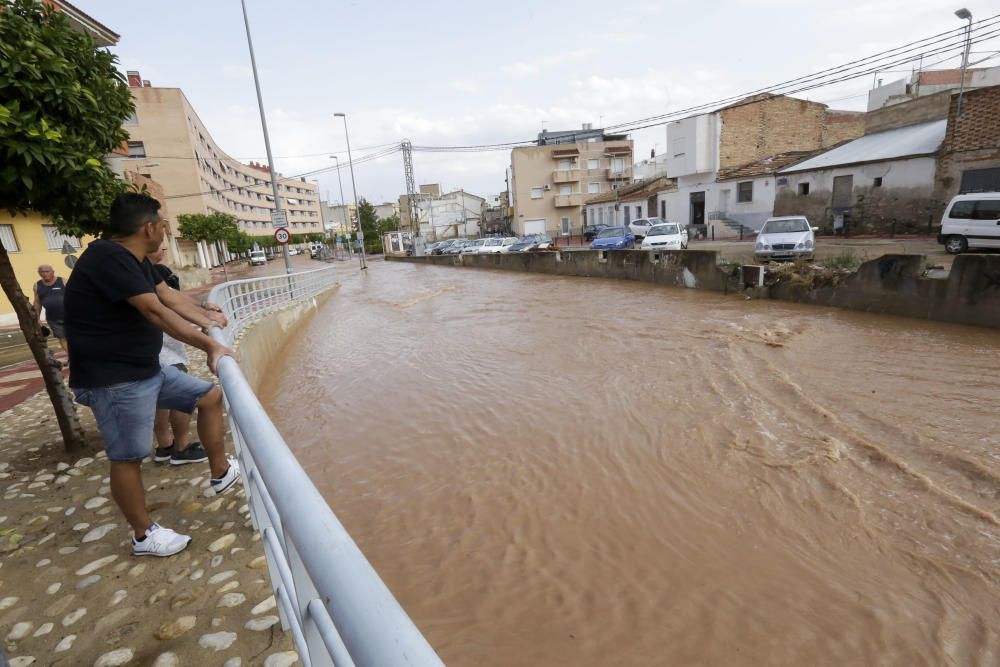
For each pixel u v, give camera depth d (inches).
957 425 204.1
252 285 389.1
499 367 330.6
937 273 379.9
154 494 134.4
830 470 178.1
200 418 123.3
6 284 156.7
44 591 98.3
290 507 32.3
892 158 855.1
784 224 643.5
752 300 514.3
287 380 332.2
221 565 103.8
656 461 192.9
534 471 191.2
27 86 122.6
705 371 289.4
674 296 579.8
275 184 841.5
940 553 137.3
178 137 1855.3
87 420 210.8
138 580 100.2
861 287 416.8
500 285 857.5
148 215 100.9
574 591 131.1
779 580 131.3
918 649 109.9
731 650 111.8
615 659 110.9
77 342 93.7
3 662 78.6
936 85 1185.4
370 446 221.6
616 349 354.0
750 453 193.6
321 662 39.9
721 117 1266.0
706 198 1314.0
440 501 175.0
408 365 350.6
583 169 2174.0
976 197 566.6
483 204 3336.6
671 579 133.6
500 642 116.6
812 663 107.9
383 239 2765.7
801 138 1339.8
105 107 152.6
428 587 135.0
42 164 122.8
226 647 82.0
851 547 141.6
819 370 278.8
